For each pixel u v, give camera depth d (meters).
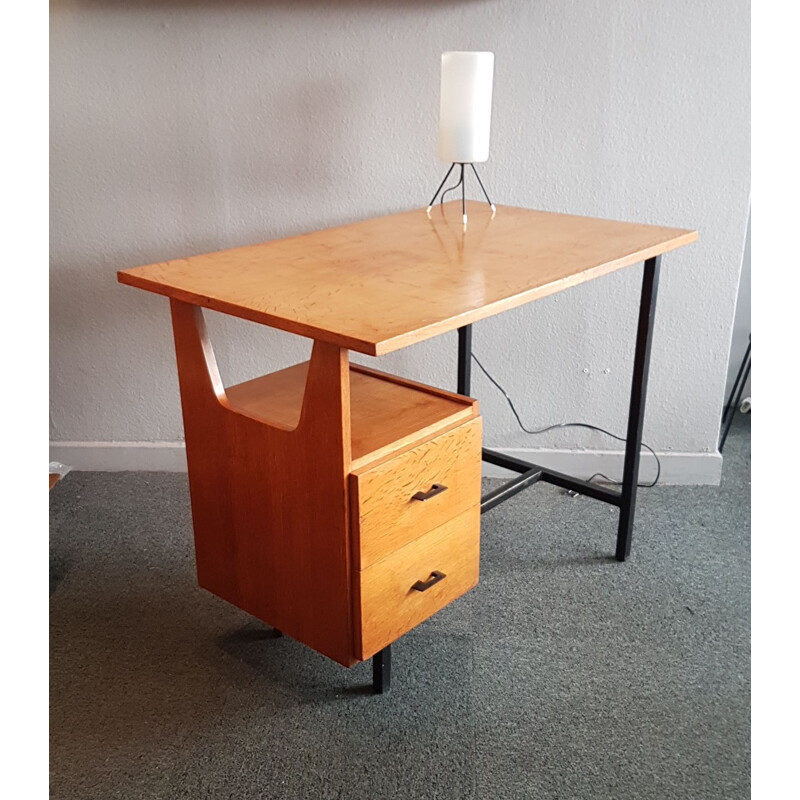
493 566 2.22
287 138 2.39
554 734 1.70
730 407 2.88
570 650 1.92
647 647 1.93
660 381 2.55
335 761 1.64
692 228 2.40
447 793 1.57
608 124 2.33
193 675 1.86
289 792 1.57
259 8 2.29
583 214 2.41
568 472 2.65
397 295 1.59
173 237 2.49
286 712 1.75
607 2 2.23
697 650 1.92
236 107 2.37
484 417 2.63
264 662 1.89
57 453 2.68
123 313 2.55
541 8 2.25
